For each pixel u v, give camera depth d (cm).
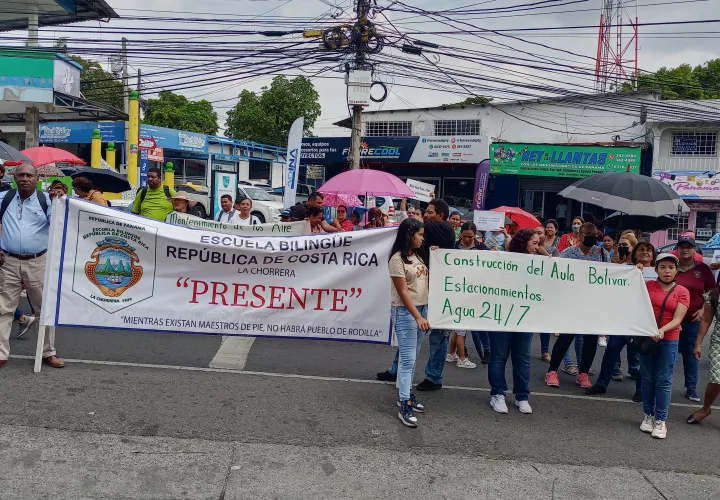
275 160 3988
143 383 632
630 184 821
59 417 535
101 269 656
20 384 602
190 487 448
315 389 651
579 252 790
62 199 645
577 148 2730
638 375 685
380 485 467
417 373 753
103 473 457
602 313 614
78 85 2036
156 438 513
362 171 1231
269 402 605
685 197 2681
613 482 493
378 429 560
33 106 1947
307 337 677
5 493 423
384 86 1770
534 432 580
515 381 632
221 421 552
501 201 2870
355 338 681
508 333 627
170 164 2623
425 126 3319
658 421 585
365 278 678
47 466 460
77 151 3441
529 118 3114
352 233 677
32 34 2152
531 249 639
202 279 668
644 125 2841
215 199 1602
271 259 671
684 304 591
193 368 695
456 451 529
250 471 473
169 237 659
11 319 653
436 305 610
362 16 1689
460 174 3042
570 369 800
